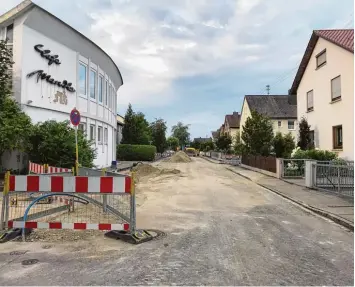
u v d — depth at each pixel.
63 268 4.97
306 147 24.95
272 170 22.06
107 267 5.02
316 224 8.16
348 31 22.56
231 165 36.56
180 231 7.24
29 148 14.97
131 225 6.49
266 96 54.06
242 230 7.41
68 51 19.72
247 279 4.59
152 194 13.27
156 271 4.85
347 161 17.75
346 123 20.27
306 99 26.23
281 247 6.15
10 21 15.79
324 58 23.22
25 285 4.35
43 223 6.46
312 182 14.72
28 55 16.19
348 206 10.25
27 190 6.74
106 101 27.67
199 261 5.30
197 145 120.50
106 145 27.94
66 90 19.50
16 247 6.00
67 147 15.31
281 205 10.87
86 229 6.79
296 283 4.49
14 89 15.63
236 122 74.88
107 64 26.50
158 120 62.44
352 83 19.50
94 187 6.67
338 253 5.85
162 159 53.00
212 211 9.70
